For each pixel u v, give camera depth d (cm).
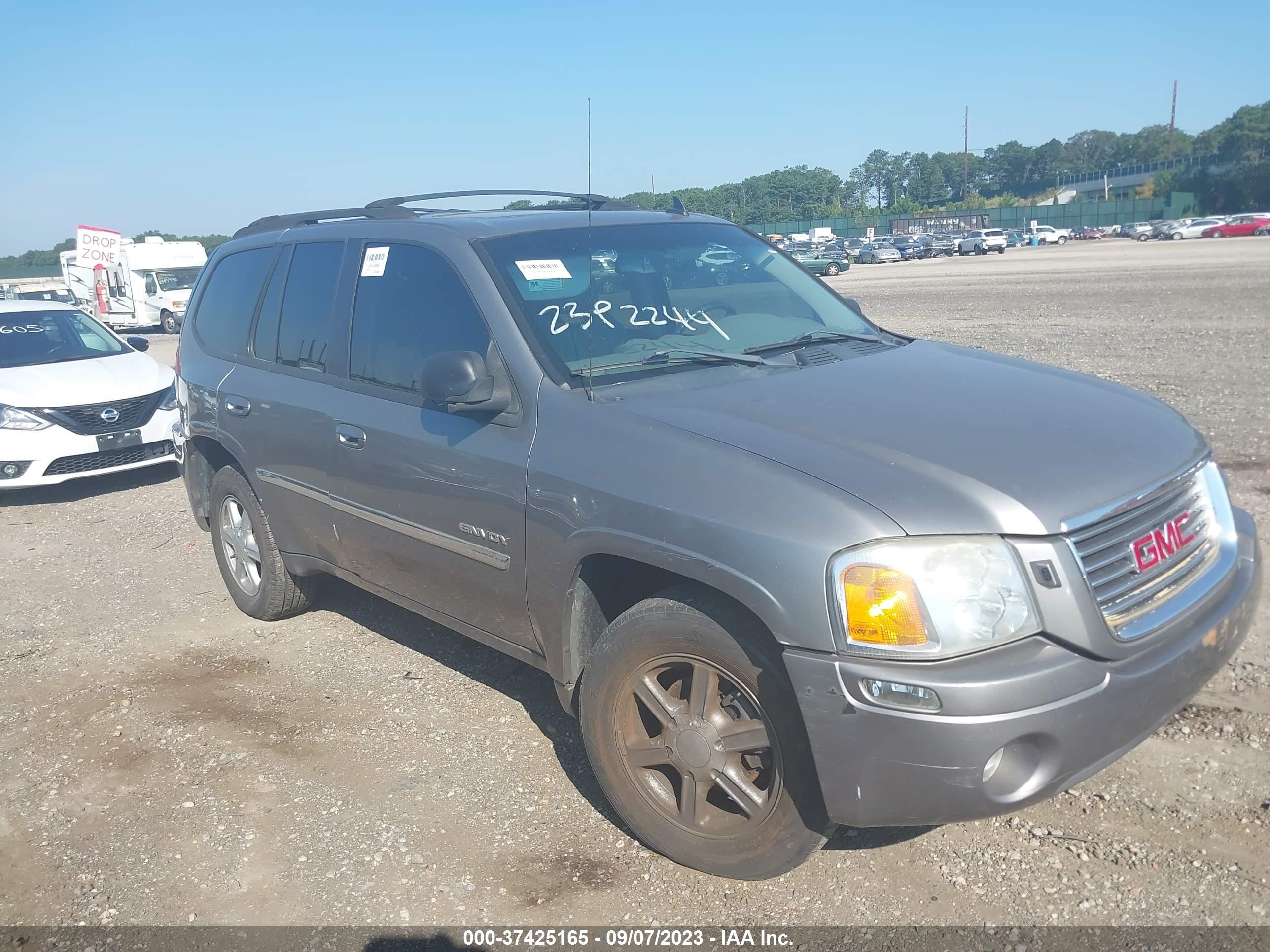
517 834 348
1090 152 16100
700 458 297
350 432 418
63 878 339
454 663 488
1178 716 383
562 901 312
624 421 322
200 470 574
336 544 457
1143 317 1670
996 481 273
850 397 332
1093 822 328
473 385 344
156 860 346
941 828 332
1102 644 264
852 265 5988
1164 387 1001
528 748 404
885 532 261
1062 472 281
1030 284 2742
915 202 14800
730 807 313
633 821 328
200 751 417
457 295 387
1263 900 288
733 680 291
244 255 539
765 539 273
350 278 445
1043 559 261
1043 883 302
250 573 550
